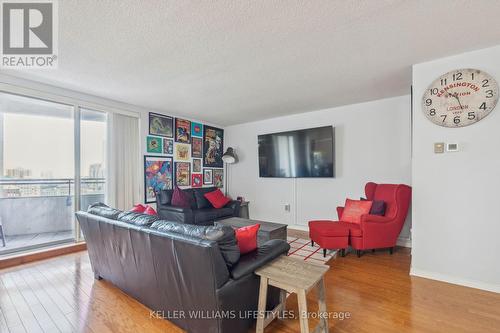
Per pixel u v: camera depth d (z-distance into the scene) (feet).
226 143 19.45
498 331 5.45
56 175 11.66
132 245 6.00
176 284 5.19
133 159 13.33
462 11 5.50
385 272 8.70
